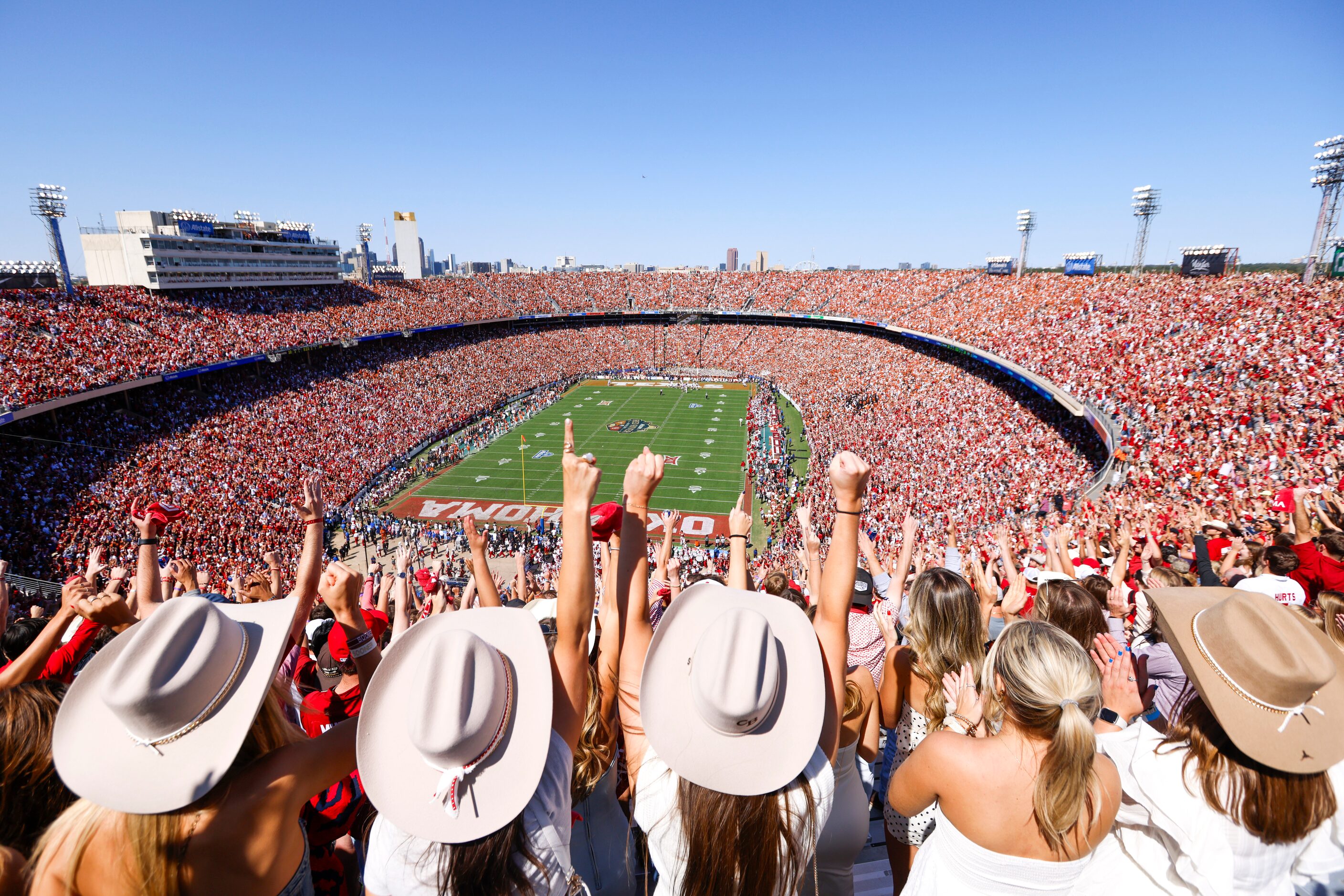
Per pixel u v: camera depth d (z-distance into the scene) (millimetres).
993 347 48031
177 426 41344
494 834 2117
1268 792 2486
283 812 2289
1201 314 36031
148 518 4863
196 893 2143
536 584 23328
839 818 3238
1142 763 2846
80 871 2160
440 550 34062
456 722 2055
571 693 2555
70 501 30781
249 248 60500
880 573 7105
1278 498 14188
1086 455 32719
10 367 35750
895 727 4152
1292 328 29219
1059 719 2354
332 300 67250
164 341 45656
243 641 2447
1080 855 2436
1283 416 23422
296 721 4125
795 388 68438
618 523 3660
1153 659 4180
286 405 49250
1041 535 17156
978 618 3580
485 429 56062
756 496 42688
